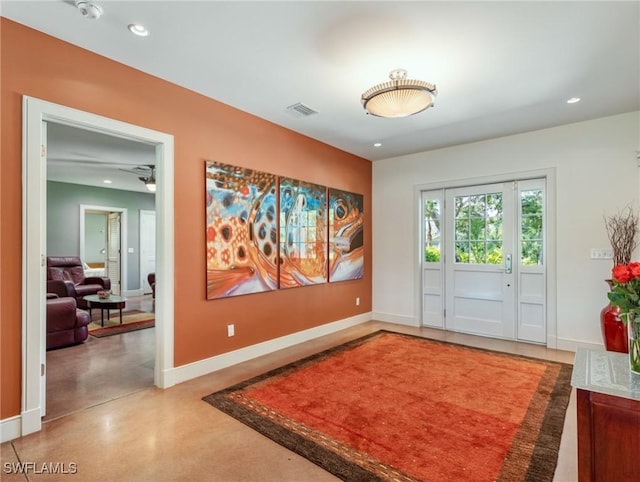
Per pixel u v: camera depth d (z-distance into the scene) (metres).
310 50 2.43
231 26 2.15
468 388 2.84
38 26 2.17
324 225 4.59
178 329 2.99
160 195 2.89
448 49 2.40
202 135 3.16
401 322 5.23
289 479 1.76
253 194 3.63
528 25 2.13
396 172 5.30
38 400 2.20
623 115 3.59
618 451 1.25
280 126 3.95
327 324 4.65
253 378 3.07
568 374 3.13
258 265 3.68
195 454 1.96
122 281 8.21
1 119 2.08
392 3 1.93
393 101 2.55
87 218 9.95
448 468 1.83
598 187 3.71
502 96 3.15
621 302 1.37
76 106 2.37
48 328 3.94
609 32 2.21
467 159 4.62
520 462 1.88
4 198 2.09
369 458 1.92
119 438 2.12
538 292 4.15
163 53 2.48
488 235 4.52
